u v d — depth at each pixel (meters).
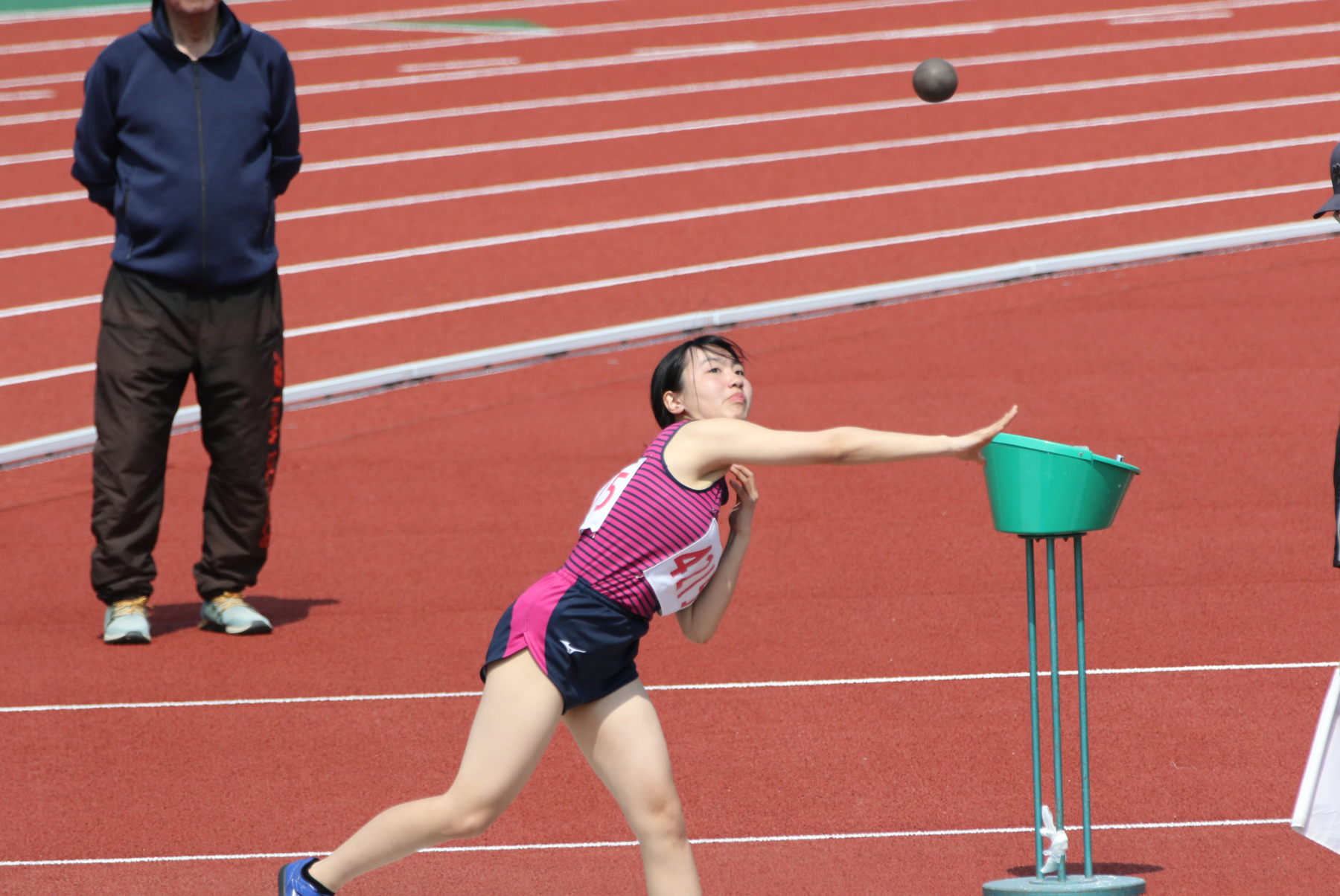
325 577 33.38
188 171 28.05
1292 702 24.58
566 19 111.00
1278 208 62.56
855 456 15.74
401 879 19.44
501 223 65.94
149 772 23.38
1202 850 19.53
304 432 44.28
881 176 71.00
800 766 22.92
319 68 99.00
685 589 16.08
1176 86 85.12
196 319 28.75
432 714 25.61
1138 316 51.41
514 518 36.81
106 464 29.08
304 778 23.02
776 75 92.50
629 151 77.44
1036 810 17.52
